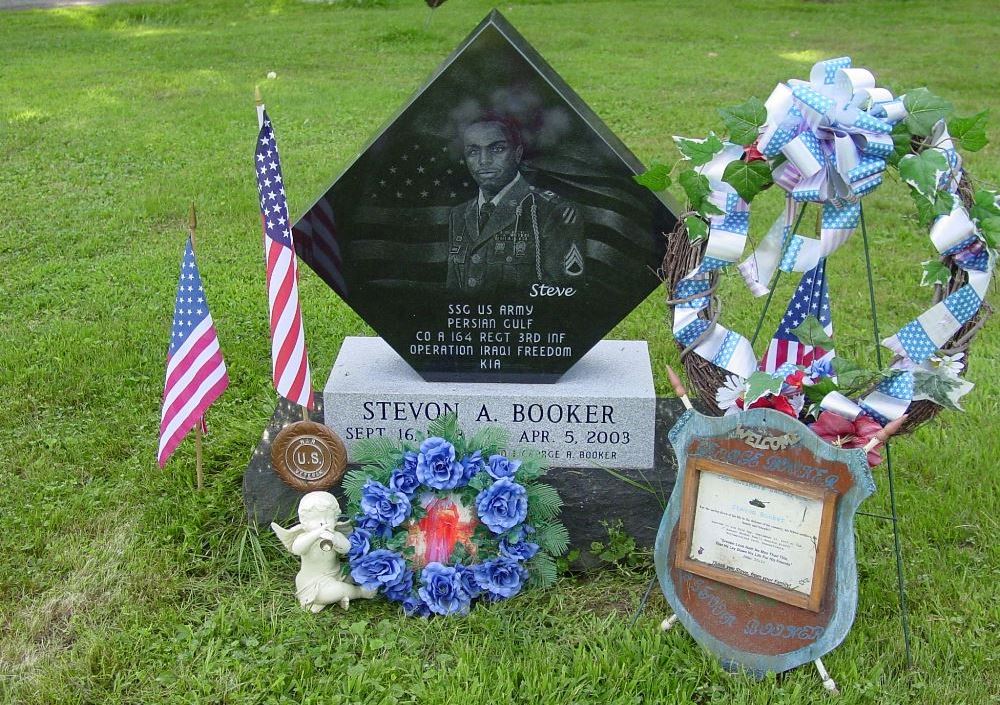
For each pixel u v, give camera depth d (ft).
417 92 9.11
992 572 9.43
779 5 37.68
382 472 9.36
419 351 9.98
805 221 15.49
